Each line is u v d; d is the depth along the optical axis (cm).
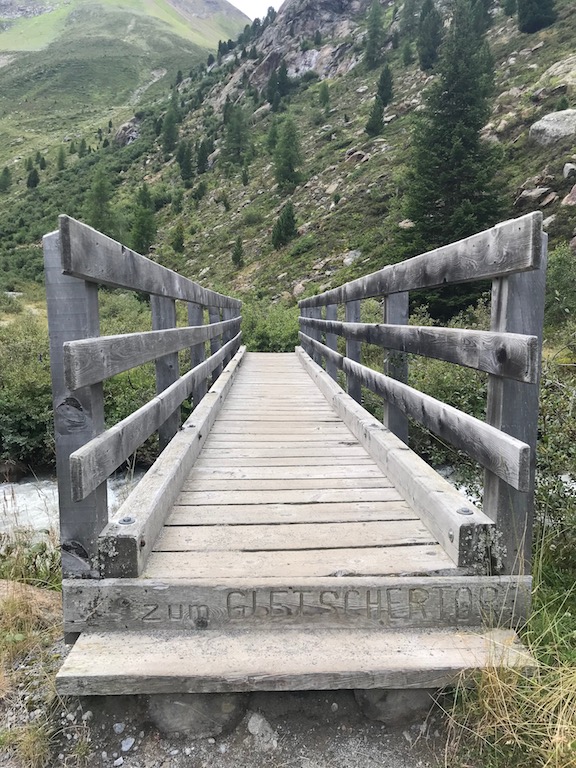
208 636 184
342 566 203
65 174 8319
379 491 293
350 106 6231
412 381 573
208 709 172
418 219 2220
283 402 588
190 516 257
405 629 189
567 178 2273
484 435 194
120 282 212
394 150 4184
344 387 775
